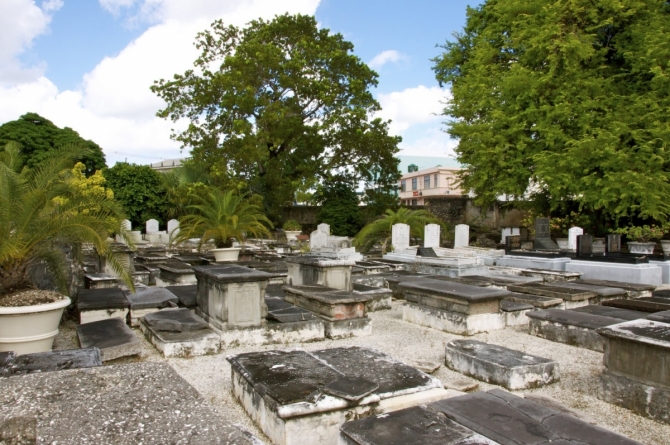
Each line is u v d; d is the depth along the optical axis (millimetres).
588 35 14555
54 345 5047
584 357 4746
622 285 8156
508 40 16969
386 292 7332
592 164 14234
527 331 5805
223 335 4910
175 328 4945
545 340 5410
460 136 19078
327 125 21141
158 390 2584
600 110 14898
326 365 3486
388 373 3373
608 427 3133
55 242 5023
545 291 7207
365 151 22812
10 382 2617
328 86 21047
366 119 21672
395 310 7246
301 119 22531
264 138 21016
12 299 4270
